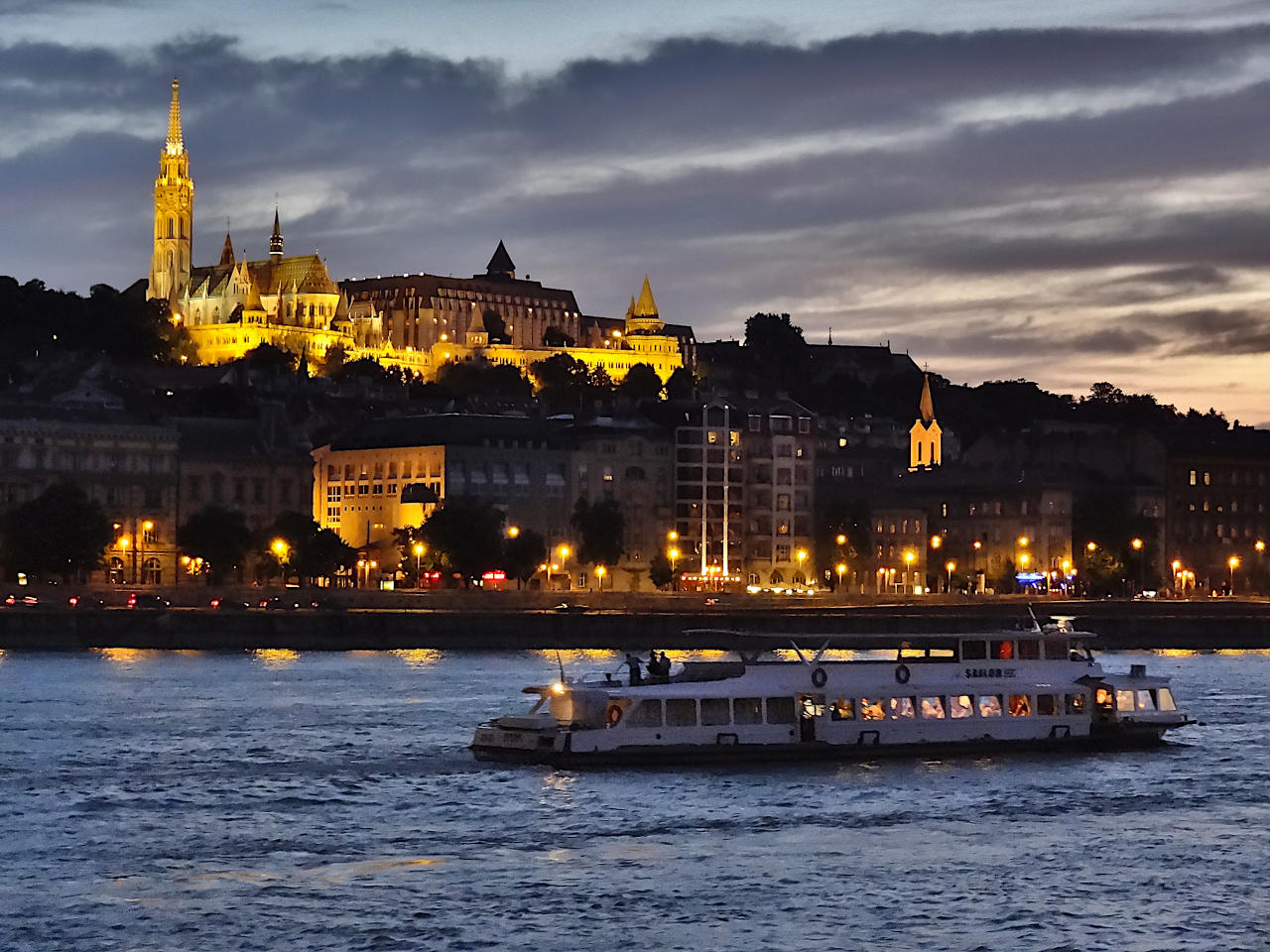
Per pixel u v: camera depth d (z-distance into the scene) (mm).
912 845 145000
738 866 138000
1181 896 131500
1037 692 184500
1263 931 123625
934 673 181750
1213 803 162000
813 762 175500
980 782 168500
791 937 121500
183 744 188875
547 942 120125
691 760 173375
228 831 147875
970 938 121625
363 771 172875
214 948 118688
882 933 122500
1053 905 128875
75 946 118750
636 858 140125
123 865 137250
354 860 139000
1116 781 170500
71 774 171500
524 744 175375
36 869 136000
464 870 136375
